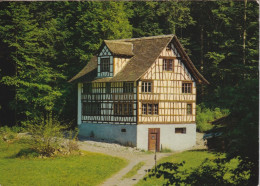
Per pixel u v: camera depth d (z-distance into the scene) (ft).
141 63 144.05
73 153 119.65
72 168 101.96
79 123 159.84
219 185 43.98
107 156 120.26
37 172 96.63
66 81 178.19
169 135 144.87
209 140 45.70
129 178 92.17
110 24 177.27
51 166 103.09
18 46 163.94
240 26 194.29
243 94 41.22
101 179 91.91
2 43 168.45
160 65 143.95
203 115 177.88
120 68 147.33
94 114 154.20
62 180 90.58
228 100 41.70
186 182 44.19
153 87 142.20
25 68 167.84
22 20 165.17
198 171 45.47
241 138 41.34
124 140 142.61
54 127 118.32
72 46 184.03
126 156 123.95
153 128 141.79
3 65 171.12
